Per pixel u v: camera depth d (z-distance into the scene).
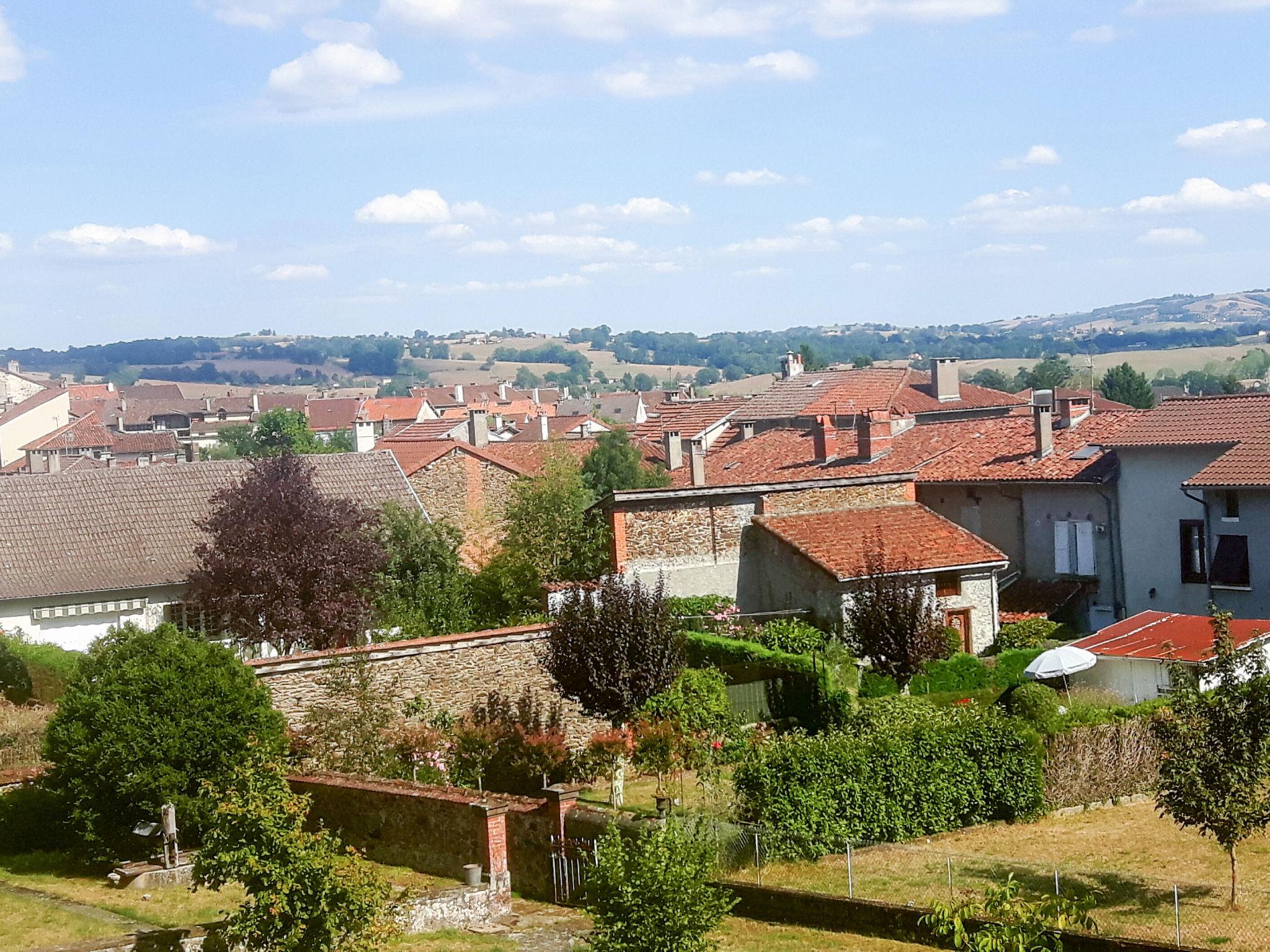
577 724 30.86
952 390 71.69
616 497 35.91
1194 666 22.48
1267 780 20.44
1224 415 41.19
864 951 18.86
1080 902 15.70
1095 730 27.17
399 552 38.16
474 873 21.69
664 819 19.98
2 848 24.47
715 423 75.50
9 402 160.00
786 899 20.70
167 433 122.88
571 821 22.45
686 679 28.77
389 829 23.72
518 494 41.25
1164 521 40.97
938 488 47.91
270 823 15.68
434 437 80.81
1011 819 25.75
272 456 38.06
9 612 40.16
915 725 25.69
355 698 27.64
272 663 26.78
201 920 19.84
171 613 42.69
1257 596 38.03
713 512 37.16
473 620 37.84
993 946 15.17
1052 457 45.31
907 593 32.69
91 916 20.02
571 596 28.53
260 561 34.22
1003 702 30.70
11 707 31.88
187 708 23.14
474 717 29.16
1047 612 41.94
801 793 23.20
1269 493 37.50
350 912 15.82
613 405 150.00
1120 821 25.80
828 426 52.81
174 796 22.70
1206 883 21.38
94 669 23.91
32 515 43.84
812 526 37.69
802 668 30.86
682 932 16.48
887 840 24.34
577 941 19.59
